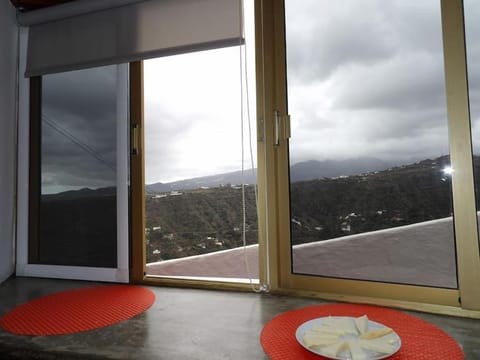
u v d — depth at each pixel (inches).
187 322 39.1
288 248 49.6
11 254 61.7
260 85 50.8
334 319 35.9
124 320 40.0
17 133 63.6
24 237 62.3
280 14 50.5
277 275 49.2
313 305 43.4
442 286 41.5
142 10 55.7
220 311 42.6
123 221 56.7
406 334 34.1
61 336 35.8
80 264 60.2
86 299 47.8
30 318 40.7
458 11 40.4
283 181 49.8
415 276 42.9
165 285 54.0
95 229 59.6
